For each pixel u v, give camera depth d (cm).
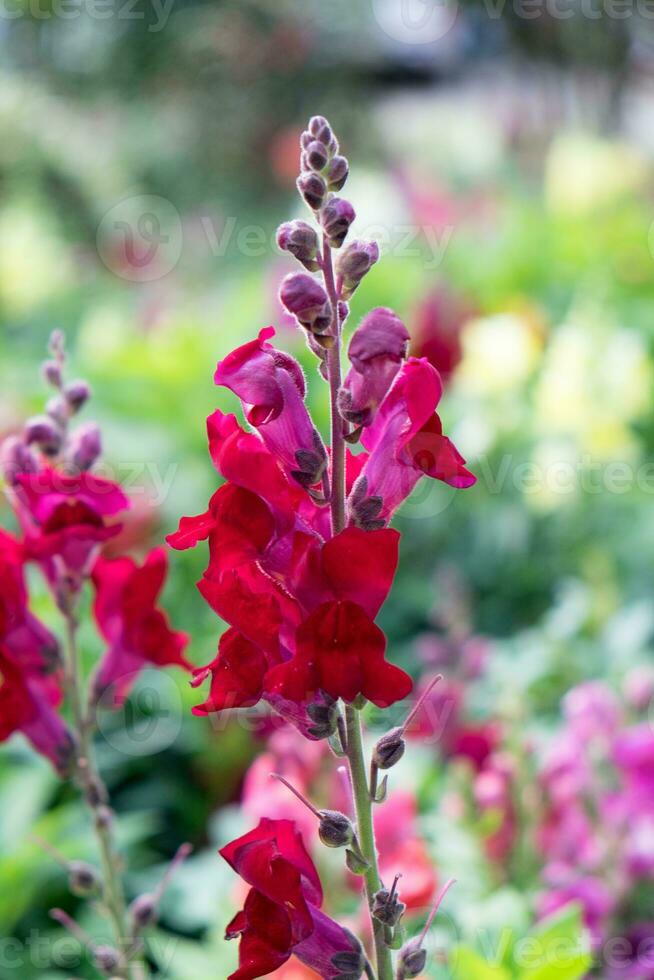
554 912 86
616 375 145
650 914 88
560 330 173
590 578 129
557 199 226
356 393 60
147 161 368
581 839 90
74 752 73
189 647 124
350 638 59
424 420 60
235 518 60
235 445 61
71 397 75
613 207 224
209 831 120
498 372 152
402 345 60
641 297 202
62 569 73
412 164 344
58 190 321
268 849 62
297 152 360
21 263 246
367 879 62
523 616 147
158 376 166
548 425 149
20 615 72
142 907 73
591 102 358
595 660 120
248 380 60
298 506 62
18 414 147
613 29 341
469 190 295
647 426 175
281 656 61
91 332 196
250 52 402
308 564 60
